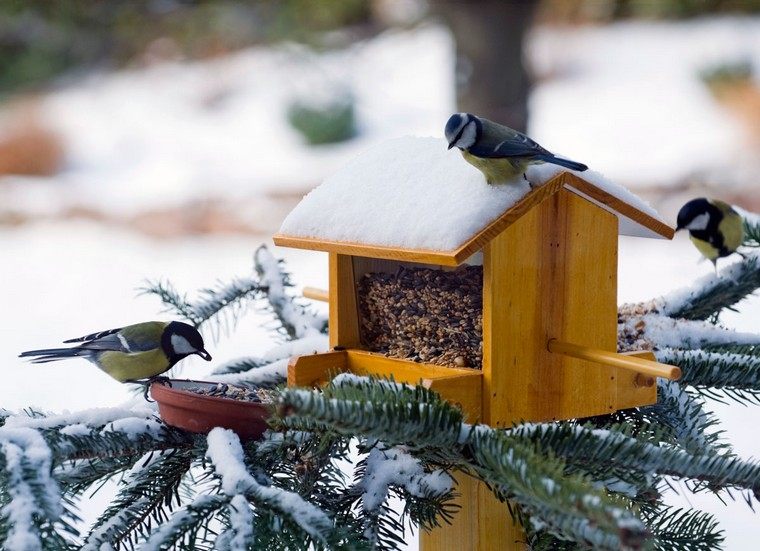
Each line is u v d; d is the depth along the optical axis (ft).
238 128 73.67
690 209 17.11
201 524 9.14
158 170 68.03
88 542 10.17
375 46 57.36
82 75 75.97
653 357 11.67
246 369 14.07
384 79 60.95
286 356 13.94
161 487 10.68
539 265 10.82
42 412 11.56
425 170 11.54
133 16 45.70
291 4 47.09
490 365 10.52
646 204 11.57
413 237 10.63
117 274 45.32
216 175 65.62
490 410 10.55
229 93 76.43
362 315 12.70
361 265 12.62
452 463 9.76
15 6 44.32
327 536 9.00
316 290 14.58
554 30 80.84
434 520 10.12
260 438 10.55
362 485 10.35
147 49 49.19
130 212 59.26
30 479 8.89
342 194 12.08
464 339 11.65
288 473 10.57
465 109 39.06
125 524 10.34
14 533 8.40
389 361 11.80
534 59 78.33
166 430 10.79
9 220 59.52
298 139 72.54
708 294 14.35
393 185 11.59
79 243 53.31
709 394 12.40
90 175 68.80
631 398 11.53
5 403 28.12
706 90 73.00
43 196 64.44
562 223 10.95
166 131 74.74
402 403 9.04
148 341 14.44
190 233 55.16
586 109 72.18
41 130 71.97
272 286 15.28
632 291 36.52
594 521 7.47
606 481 9.52
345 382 9.66
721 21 82.48
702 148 62.80
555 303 10.97
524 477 8.24
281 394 8.85
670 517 10.86
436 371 11.19
